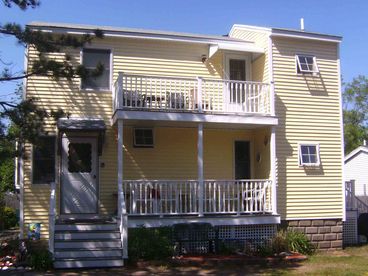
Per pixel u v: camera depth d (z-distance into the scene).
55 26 14.74
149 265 12.62
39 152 14.77
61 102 14.98
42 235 14.39
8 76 12.07
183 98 15.11
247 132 16.86
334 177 16.31
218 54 16.69
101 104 15.29
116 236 12.98
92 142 15.25
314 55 16.58
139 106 14.70
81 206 14.91
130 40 15.80
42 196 14.62
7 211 22.39
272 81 15.45
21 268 12.12
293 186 15.75
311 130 16.20
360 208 21.36
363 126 52.88
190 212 14.41
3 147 12.06
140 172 15.60
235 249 14.25
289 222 15.59
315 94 16.41
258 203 15.55
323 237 15.91
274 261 13.42
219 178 16.39
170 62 16.12
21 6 11.77
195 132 16.30
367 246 16.95
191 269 12.39
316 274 11.81
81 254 12.45
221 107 15.95
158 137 15.95
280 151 15.74
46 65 12.09
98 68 12.68
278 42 16.12
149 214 13.98
